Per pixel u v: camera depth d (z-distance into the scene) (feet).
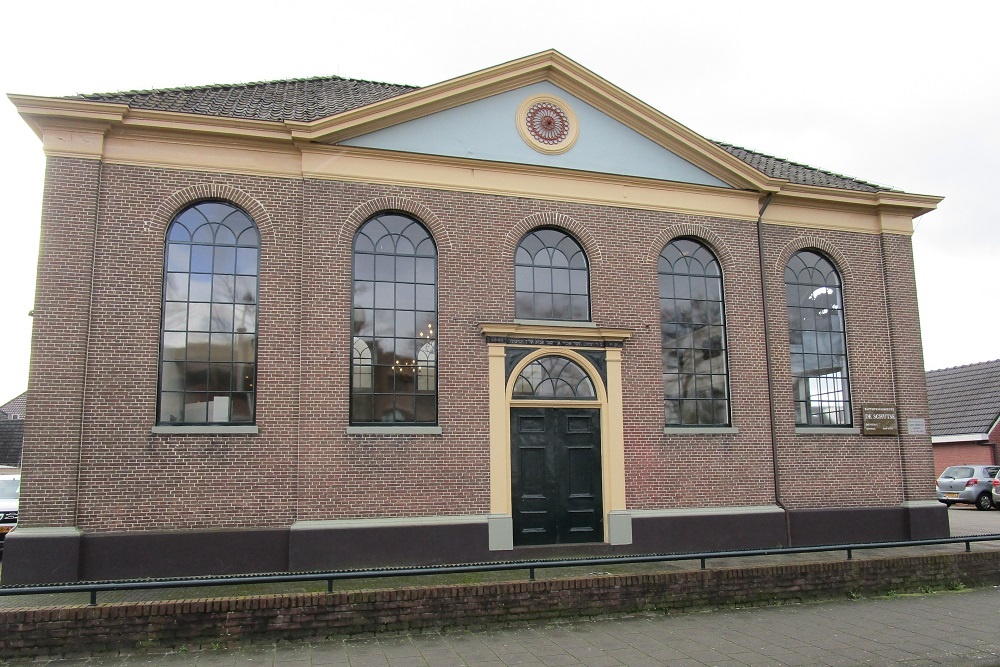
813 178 57.11
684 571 31.96
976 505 85.87
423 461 43.06
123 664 24.40
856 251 55.36
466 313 45.42
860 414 53.06
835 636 27.84
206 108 44.96
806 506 50.39
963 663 24.76
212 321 42.14
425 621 28.22
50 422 38.37
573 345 46.91
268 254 42.98
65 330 39.24
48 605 31.86
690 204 51.19
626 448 46.96
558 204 48.39
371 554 41.16
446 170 46.39
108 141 41.55
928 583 35.78
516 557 43.34
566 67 48.80
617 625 29.35
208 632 26.23
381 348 44.16
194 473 39.99
